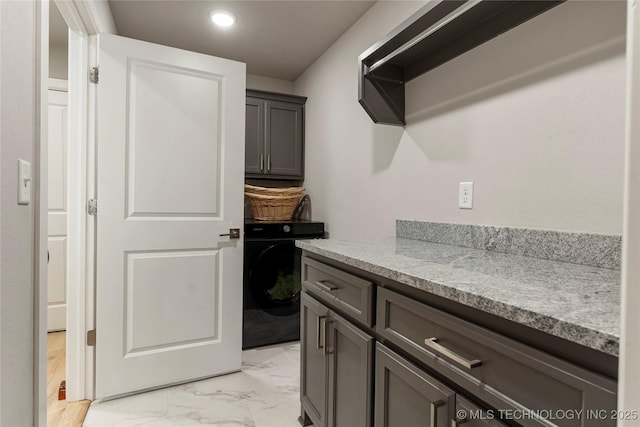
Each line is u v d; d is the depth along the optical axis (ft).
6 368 2.73
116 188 5.93
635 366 1.16
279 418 5.47
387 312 3.24
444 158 5.16
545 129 3.81
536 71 3.90
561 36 3.66
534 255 3.83
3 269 2.68
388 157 6.43
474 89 4.66
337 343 4.15
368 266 3.40
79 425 5.22
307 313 5.04
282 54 9.12
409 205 5.89
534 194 3.92
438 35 4.77
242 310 7.32
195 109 6.56
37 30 3.25
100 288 5.87
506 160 4.24
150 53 6.15
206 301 6.74
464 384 2.39
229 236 6.92
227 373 6.95
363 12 7.16
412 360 2.95
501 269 3.10
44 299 3.42
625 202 1.20
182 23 7.66
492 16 4.32
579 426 1.72
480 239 4.48
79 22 5.55
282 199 8.98
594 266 3.28
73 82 5.75
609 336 1.55
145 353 6.25
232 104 6.91
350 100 7.73
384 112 5.77
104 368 5.92
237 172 6.99
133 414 5.55
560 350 1.83
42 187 3.35
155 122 6.23
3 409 2.69
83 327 5.89
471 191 4.70
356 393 3.75
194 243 6.60
